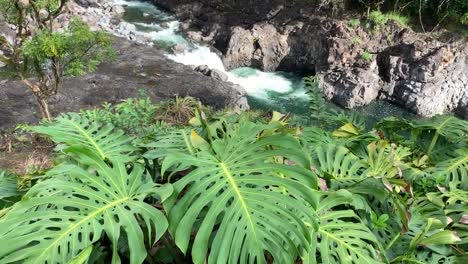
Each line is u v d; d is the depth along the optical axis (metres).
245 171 1.96
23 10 6.24
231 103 8.87
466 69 10.96
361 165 2.61
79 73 5.93
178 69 9.78
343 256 1.90
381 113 10.74
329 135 3.05
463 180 2.85
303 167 1.96
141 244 1.69
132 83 8.98
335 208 2.28
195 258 1.65
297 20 12.43
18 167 6.00
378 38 11.55
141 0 15.38
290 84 11.92
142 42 12.53
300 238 1.72
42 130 2.31
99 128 2.71
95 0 14.30
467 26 11.58
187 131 2.56
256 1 13.01
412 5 12.11
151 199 2.13
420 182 2.80
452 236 2.11
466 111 10.96
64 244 1.65
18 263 1.71
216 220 1.88
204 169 1.96
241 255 1.66
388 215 2.37
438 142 3.41
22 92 8.07
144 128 4.62
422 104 10.63
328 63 11.54
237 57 12.37
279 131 2.57
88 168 2.16
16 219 1.71
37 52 5.61
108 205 1.84
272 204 1.80
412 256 2.18
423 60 10.68
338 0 12.13
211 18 13.59
